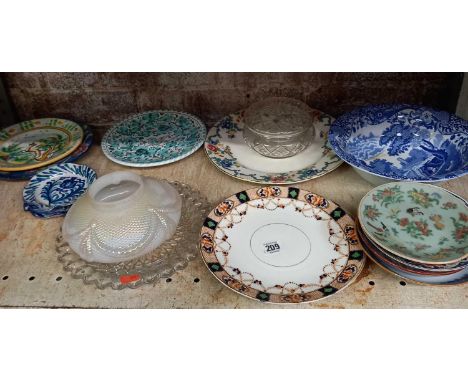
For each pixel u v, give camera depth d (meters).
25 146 1.03
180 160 0.99
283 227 0.80
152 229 0.74
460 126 0.91
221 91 1.12
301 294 0.67
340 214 0.80
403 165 0.92
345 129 0.94
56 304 0.70
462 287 0.70
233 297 0.70
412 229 0.74
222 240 0.77
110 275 0.72
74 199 0.89
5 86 1.11
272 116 1.02
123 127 1.08
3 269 0.75
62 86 1.11
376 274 0.72
